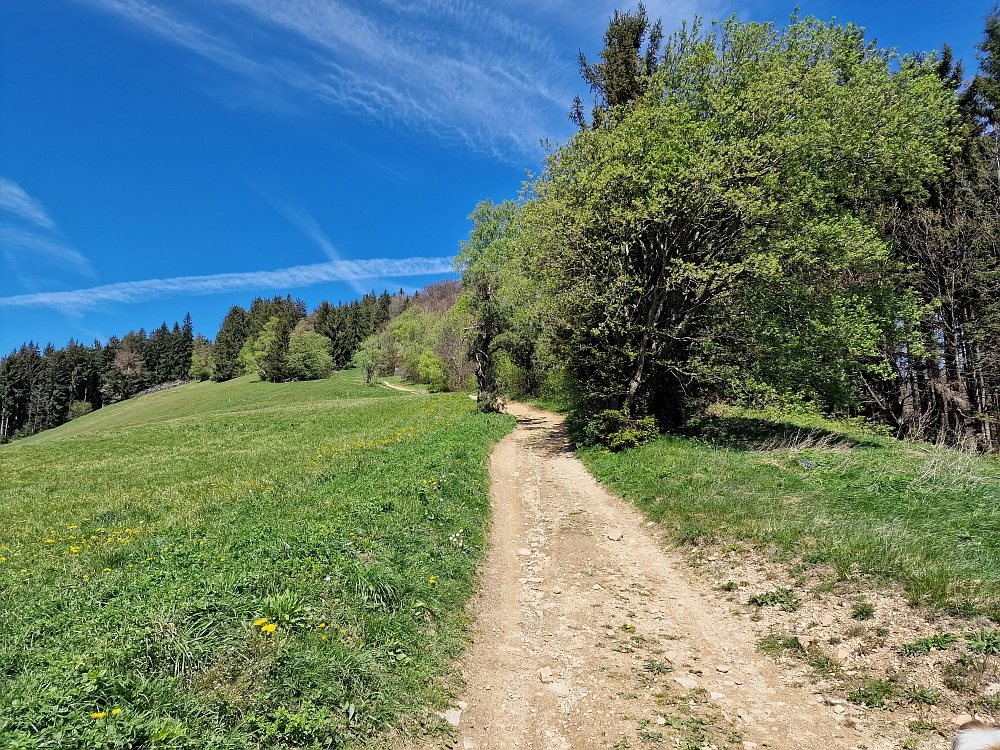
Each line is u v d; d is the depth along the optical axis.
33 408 121.44
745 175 17.23
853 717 4.92
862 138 17.53
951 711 4.78
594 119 28.39
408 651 5.94
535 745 4.77
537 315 22.64
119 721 3.82
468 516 11.28
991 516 8.88
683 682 5.71
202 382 127.19
